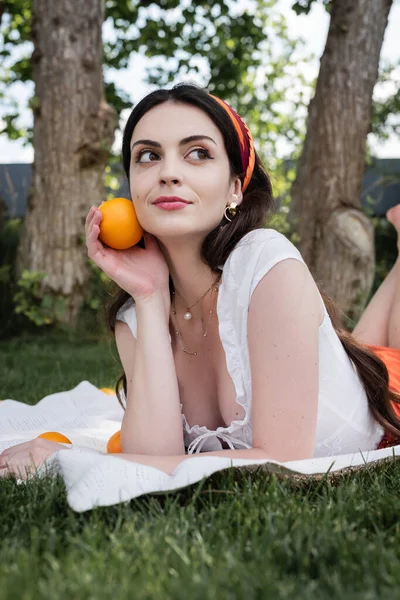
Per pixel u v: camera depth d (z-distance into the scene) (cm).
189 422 289
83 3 910
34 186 925
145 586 151
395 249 1515
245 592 147
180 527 189
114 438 321
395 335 365
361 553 169
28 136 1471
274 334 242
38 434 349
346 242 901
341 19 915
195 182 252
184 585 151
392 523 200
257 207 271
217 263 263
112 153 959
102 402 433
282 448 242
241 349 256
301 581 158
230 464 220
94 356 759
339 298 903
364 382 288
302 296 245
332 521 194
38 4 914
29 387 554
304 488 238
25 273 895
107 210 269
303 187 948
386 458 258
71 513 201
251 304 248
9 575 156
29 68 1391
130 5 1340
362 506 205
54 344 870
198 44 1396
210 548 177
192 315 281
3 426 380
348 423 282
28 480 239
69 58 907
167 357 275
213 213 257
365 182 1816
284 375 240
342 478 239
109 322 306
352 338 292
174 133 252
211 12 1345
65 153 911
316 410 249
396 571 156
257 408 245
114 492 206
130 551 174
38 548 179
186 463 217
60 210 911
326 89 924
